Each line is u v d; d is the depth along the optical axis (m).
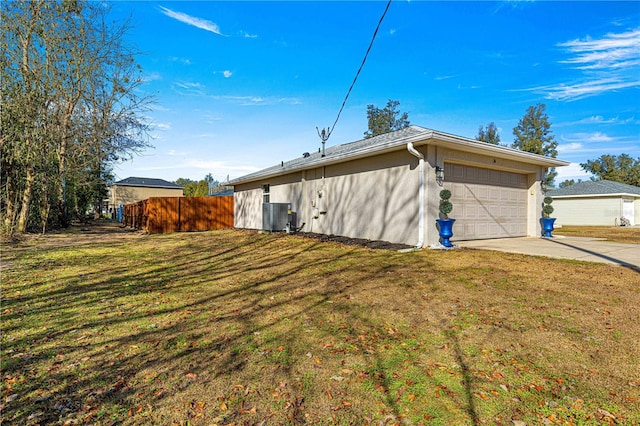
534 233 11.67
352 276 5.64
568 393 2.18
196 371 2.54
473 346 2.89
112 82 15.59
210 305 4.21
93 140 15.79
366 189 10.42
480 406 2.06
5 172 12.45
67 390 2.30
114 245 10.84
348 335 3.17
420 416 1.97
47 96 13.09
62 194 18.28
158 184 42.53
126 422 1.96
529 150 27.98
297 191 14.15
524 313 3.68
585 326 3.29
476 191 10.13
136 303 4.32
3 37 11.97
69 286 5.26
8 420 1.98
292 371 2.52
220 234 14.95
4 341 3.12
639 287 4.64
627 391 2.19
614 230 16.38
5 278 5.85
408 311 3.82
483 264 6.37
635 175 38.19
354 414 2.00
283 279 5.59
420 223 8.48
